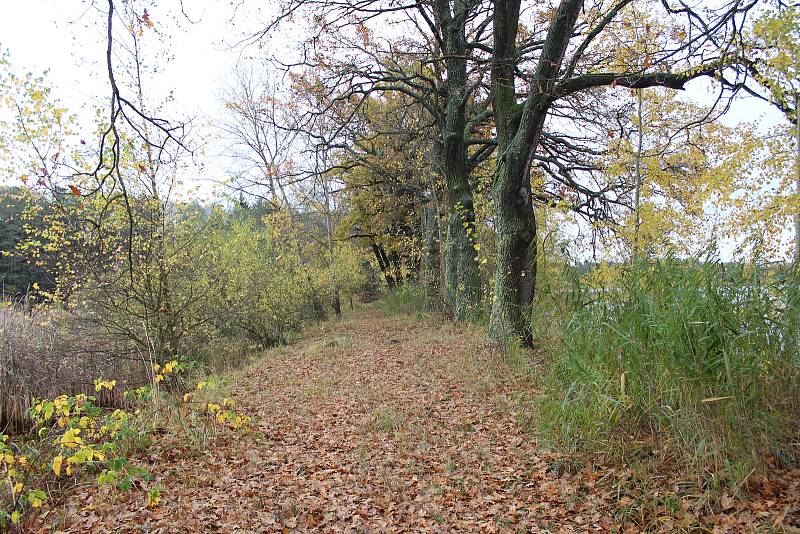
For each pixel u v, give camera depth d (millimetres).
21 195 8695
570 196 16594
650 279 5496
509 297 9602
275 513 4605
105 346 10031
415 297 21172
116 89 4070
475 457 5609
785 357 4547
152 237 9195
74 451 5465
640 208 12141
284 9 10016
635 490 4348
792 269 4855
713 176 9523
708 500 3965
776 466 4285
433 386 8469
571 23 8156
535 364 7867
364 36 13812
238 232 13562
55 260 9789
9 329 9594
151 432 6660
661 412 4703
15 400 8188
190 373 10398
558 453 5250
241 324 14336
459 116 13688
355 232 28281
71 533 4316
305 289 18625
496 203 9781
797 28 6465
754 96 6738
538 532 4047
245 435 6688
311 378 10203
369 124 18422
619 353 5215
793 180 8609
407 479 5234
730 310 4613
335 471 5559
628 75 7789
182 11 4301
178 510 4641
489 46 13242
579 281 7039
